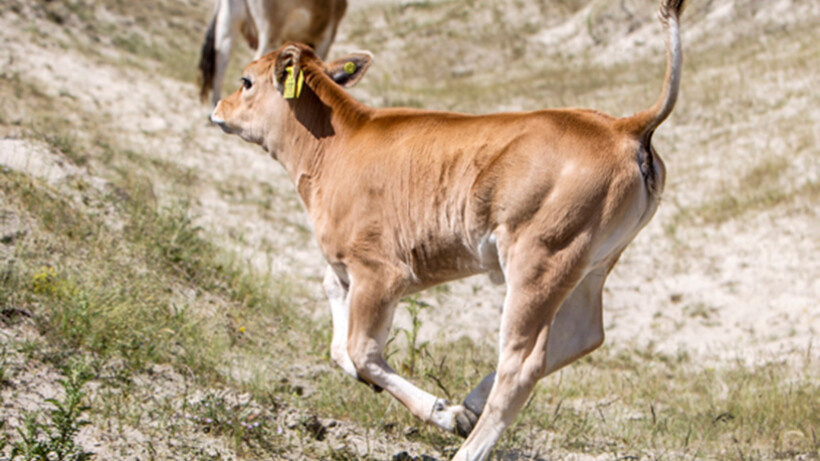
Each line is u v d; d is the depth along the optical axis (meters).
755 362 13.33
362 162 7.89
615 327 15.05
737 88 24.62
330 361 11.07
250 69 8.99
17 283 9.79
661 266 17.09
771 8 30.34
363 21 39.25
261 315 12.16
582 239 6.74
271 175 18.70
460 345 12.86
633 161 6.83
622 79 28.89
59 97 18.92
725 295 15.79
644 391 11.79
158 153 17.81
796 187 18.86
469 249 7.33
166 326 10.14
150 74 22.58
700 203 19.33
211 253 13.45
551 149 6.88
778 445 9.58
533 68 32.72
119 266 11.41
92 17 26.17
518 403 6.77
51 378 8.07
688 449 9.30
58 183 13.57
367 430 8.28
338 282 8.64
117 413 7.56
